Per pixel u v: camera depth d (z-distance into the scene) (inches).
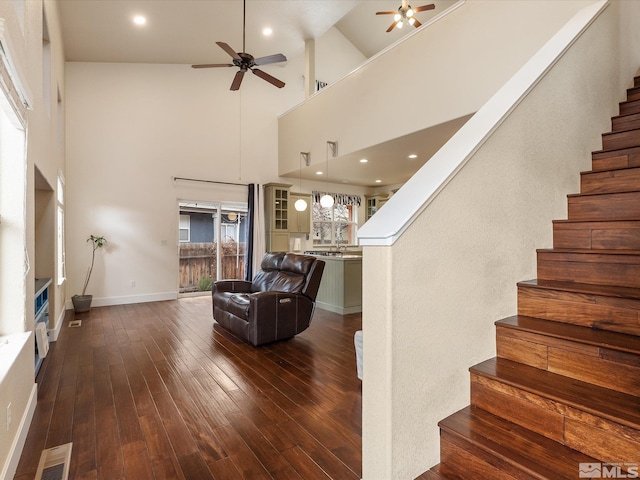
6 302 86.0
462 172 57.4
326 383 110.1
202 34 219.5
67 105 231.5
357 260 216.7
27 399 84.6
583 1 117.0
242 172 295.9
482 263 61.7
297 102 323.9
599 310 58.1
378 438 50.5
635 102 98.6
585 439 45.2
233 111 292.4
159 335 166.9
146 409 93.1
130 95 251.4
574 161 85.0
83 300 217.2
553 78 77.5
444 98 163.2
